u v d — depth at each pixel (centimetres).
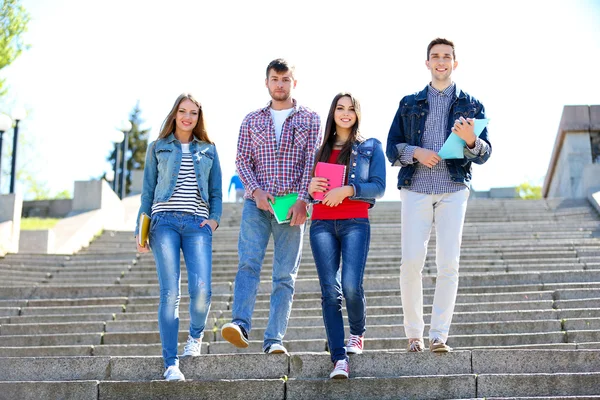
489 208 1859
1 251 1545
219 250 1470
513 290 1012
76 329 959
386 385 585
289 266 633
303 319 948
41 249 1630
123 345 848
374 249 1391
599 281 1034
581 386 586
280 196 632
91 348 844
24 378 640
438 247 623
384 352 612
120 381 594
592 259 1210
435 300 621
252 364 612
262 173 642
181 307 1028
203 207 634
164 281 600
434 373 611
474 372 612
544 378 588
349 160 621
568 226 1553
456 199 622
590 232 1489
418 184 628
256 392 582
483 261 1223
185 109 641
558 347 789
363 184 602
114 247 1762
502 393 586
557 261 1213
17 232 1611
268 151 642
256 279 622
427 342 853
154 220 618
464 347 816
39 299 1109
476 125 595
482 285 1052
